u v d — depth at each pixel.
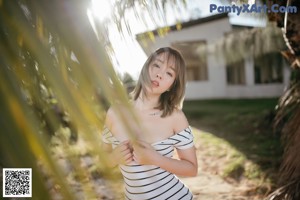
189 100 14.20
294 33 2.33
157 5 1.28
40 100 0.52
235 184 3.97
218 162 4.90
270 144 5.50
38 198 0.32
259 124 7.11
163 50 1.40
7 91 0.34
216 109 10.38
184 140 1.41
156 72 1.36
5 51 0.38
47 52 0.40
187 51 12.94
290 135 2.72
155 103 1.39
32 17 0.43
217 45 8.18
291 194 2.44
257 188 3.67
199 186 3.94
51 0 0.43
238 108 10.00
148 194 1.29
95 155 0.38
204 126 8.16
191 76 14.62
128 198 1.34
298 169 2.52
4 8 0.39
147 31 1.20
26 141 0.32
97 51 0.43
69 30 0.43
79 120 0.38
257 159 4.67
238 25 12.87
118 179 0.38
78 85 0.41
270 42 6.48
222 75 14.27
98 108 0.41
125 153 1.20
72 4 0.43
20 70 0.40
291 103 2.97
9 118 0.32
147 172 1.29
